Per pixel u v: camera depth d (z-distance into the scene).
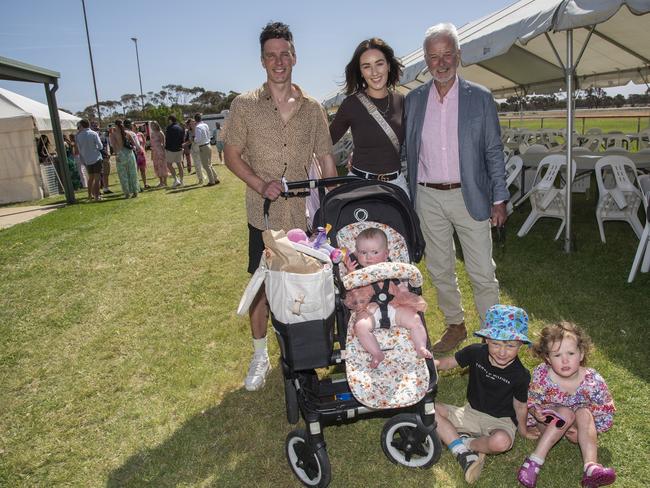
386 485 2.63
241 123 3.29
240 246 7.29
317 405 2.50
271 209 3.39
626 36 7.59
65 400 3.66
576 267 5.28
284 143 3.30
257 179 3.20
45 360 4.31
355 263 2.91
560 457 2.73
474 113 3.34
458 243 6.59
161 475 2.81
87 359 4.26
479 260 3.57
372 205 3.15
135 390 3.71
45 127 15.18
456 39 3.18
